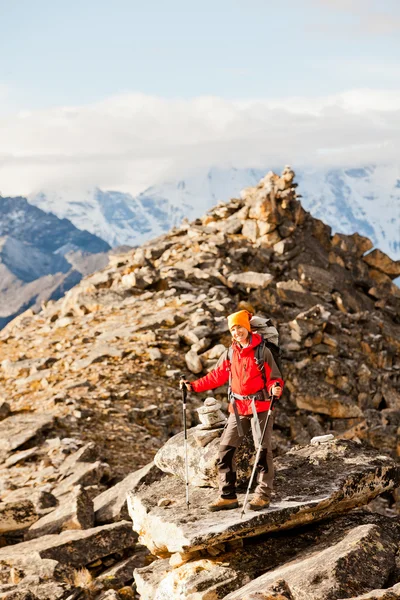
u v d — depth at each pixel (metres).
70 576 10.02
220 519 7.79
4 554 10.65
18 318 34.56
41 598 9.08
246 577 7.44
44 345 25.75
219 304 26.92
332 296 33.00
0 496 14.12
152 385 20.81
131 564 10.27
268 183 36.84
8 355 25.66
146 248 35.75
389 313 35.59
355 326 30.00
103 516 12.07
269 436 7.98
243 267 32.75
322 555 7.14
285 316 29.62
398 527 8.20
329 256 35.94
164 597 7.71
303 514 7.98
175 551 7.62
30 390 21.08
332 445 9.31
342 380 24.62
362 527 7.54
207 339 23.59
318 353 25.72
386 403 25.66
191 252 33.69
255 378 7.91
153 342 23.59
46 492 13.45
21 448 16.52
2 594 8.99
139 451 16.89
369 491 8.52
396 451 22.88
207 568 7.66
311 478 8.55
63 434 17.08
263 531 7.80
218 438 8.94
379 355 28.06
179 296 28.45
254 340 7.95
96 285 32.81
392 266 36.75
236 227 35.84
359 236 37.47
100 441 17.05
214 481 8.64
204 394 21.06
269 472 7.96
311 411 23.34
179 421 19.39
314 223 36.72
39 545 10.80
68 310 30.41
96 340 24.80
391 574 6.90
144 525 8.45
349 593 6.48
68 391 19.95
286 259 34.16
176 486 8.96
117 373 21.33
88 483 14.37
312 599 6.35
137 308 28.06
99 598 9.41
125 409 19.08
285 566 7.32
